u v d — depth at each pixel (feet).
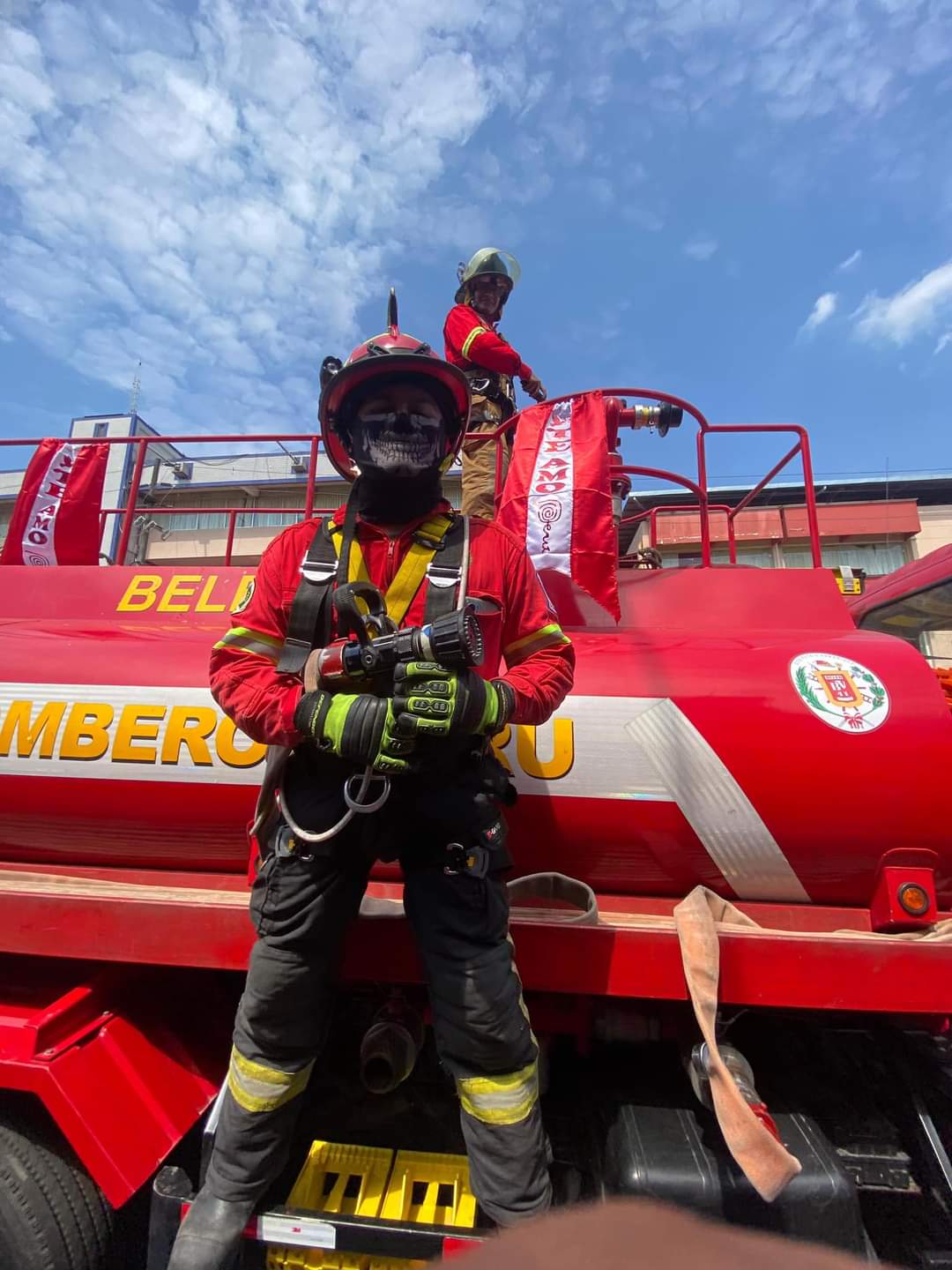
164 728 7.16
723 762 6.64
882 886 6.47
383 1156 6.20
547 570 8.38
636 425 11.58
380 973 5.99
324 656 4.85
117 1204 5.46
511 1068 5.04
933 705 6.72
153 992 6.79
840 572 18.62
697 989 5.44
